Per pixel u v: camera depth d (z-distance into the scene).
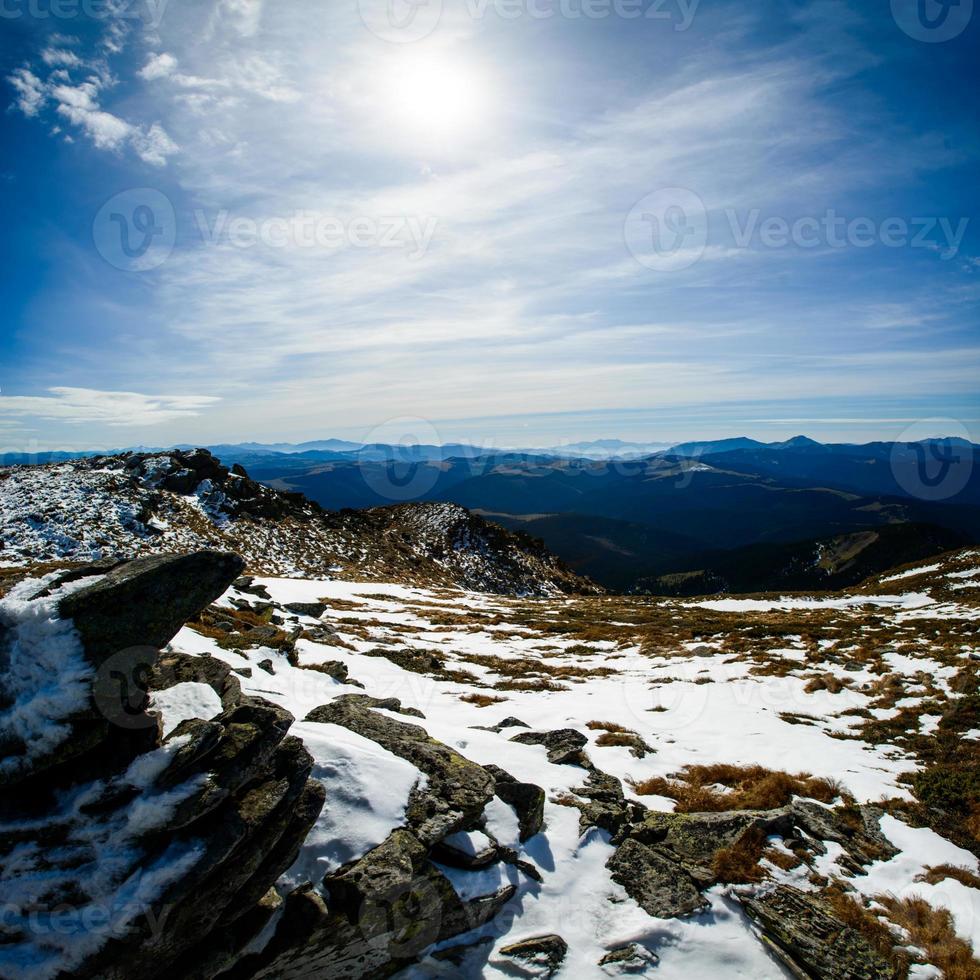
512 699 18.91
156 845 5.84
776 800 12.20
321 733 9.30
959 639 27.38
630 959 7.85
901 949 8.27
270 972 6.35
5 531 45.03
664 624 38.78
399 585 58.34
